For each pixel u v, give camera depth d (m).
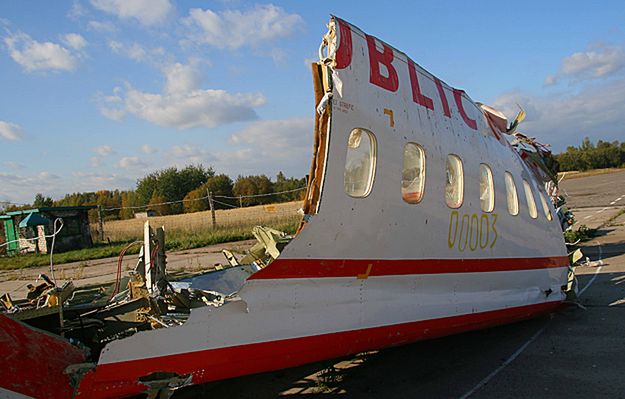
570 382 5.02
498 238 6.39
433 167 5.30
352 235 4.39
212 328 3.67
